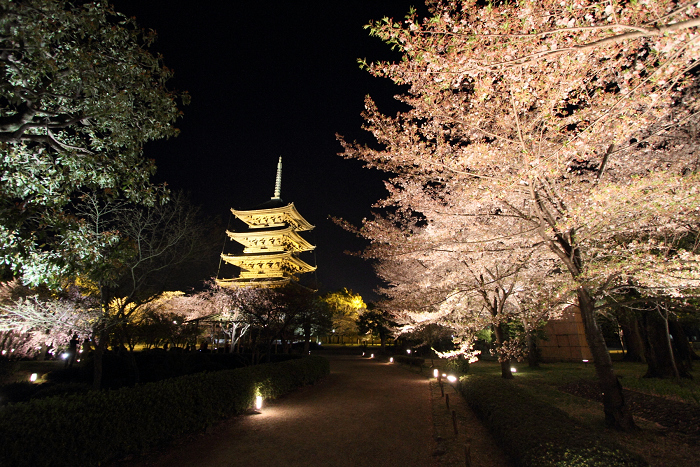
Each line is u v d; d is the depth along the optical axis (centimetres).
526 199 750
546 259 922
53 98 619
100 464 554
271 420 873
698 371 1367
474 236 926
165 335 1608
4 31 524
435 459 589
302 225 4516
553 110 561
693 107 614
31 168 638
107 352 1725
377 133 655
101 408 558
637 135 657
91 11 605
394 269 1794
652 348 1214
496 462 558
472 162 578
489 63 405
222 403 847
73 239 614
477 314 1188
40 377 1528
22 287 1459
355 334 4534
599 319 1855
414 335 2145
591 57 495
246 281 3606
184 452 650
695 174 490
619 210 533
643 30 314
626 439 607
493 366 1962
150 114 736
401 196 845
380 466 571
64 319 1081
